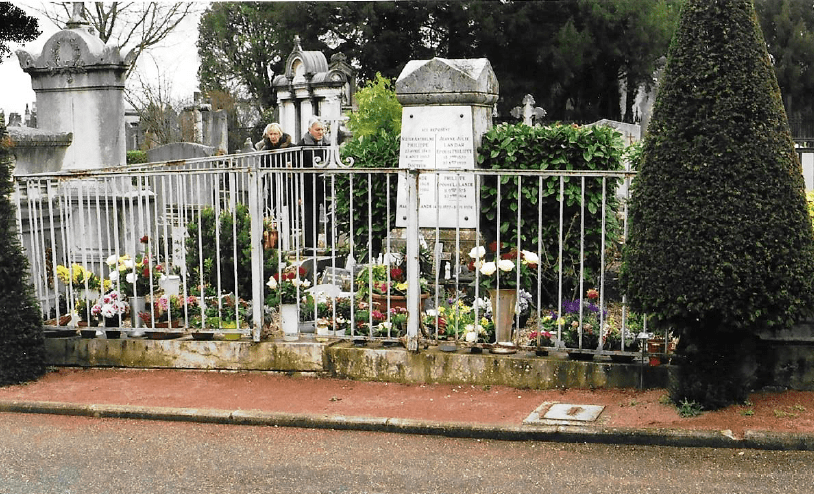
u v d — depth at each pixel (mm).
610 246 10398
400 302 8969
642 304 6328
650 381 6980
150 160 21453
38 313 8242
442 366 7516
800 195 6016
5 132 8344
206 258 9203
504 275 7676
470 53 39375
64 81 12516
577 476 5531
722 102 5973
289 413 6820
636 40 37562
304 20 40844
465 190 11141
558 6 38281
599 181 10438
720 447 5871
